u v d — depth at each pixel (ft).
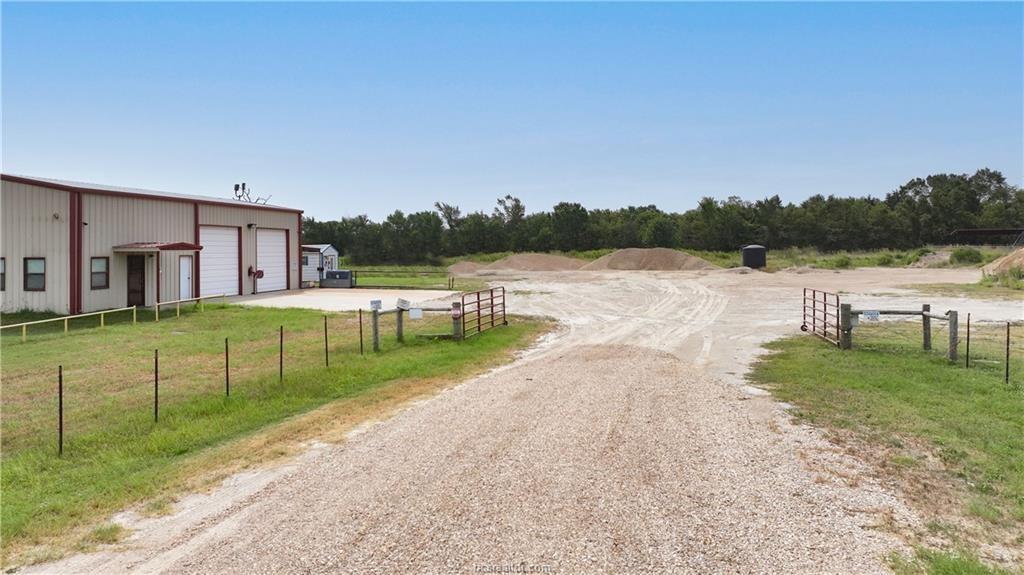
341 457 23.48
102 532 17.62
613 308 83.76
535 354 47.75
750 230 283.79
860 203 309.42
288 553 16.10
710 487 19.98
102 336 57.98
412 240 264.93
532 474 21.21
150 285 86.58
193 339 55.72
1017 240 211.00
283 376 37.68
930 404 30.09
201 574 15.23
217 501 19.71
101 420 29.35
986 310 71.41
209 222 98.17
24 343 53.62
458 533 16.94
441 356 45.37
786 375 37.83
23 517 18.62
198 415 29.81
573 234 279.90
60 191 76.48
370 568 15.20
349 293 110.42
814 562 15.29
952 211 297.33
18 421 29.32
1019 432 25.43
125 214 83.10
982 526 17.29
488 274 172.55
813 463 22.21
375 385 36.73
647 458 22.79
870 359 42.04
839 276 138.21
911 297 88.28
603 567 15.06
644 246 279.90
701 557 15.53
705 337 56.59
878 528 17.12
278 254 115.34
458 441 25.09
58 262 76.84
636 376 38.32
